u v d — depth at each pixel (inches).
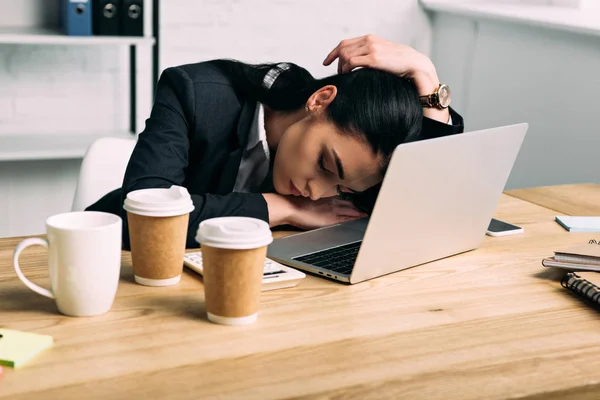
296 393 32.0
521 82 130.3
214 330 37.9
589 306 43.9
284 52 140.9
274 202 55.4
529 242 55.9
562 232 58.7
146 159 55.2
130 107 128.8
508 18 126.9
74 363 33.8
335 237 53.4
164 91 60.6
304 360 35.1
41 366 33.4
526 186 132.0
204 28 133.9
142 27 114.9
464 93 145.7
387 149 52.7
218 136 61.6
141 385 32.1
